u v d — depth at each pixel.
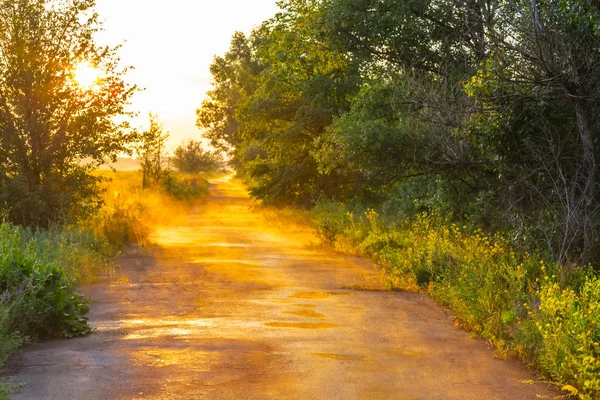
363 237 21.55
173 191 47.16
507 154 13.55
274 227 31.41
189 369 7.07
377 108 20.88
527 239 12.59
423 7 20.42
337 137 22.39
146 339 8.47
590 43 11.55
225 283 13.84
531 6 11.51
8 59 19.94
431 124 16.47
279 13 28.41
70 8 20.36
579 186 11.91
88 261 15.10
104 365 7.19
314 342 8.45
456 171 16.83
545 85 11.58
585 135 11.84
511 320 8.44
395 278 13.67
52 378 6.68
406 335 9.05
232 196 66.25
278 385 6.56
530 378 7.09
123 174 74.69
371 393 6.39
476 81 12.72
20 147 19.92
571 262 11.41
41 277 8.77
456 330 9.47
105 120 20.91
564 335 6.93
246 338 8.57
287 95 39.50
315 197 39.34
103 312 10.45
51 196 19.95
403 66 19.59
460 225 16.23
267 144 40.75
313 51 28.28
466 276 10.62
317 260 18.41
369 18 21.81
